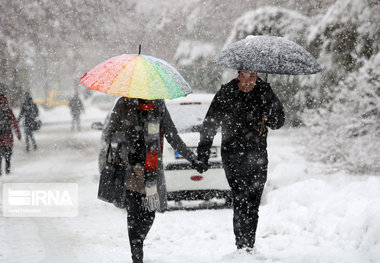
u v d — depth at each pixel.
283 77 45.78
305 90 42.94
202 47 67.38
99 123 58.56
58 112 125.12
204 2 72.31
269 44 15.91
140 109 15.34
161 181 15.65
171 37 88.81
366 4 37.53
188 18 73.25
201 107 27.47
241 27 48.25
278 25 47.34
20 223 23.14
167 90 14.47
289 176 31.34
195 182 25.70
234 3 71.00
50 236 20.62
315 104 41.56
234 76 51.59
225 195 26.16
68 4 107.50
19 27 105.25
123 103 15.50
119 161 15.48
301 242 19.03
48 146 62.75
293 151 38.19
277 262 15.52
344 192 23.78
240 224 16.66
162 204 15.66
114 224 23.41
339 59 39.62
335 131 33.00
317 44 40.81
